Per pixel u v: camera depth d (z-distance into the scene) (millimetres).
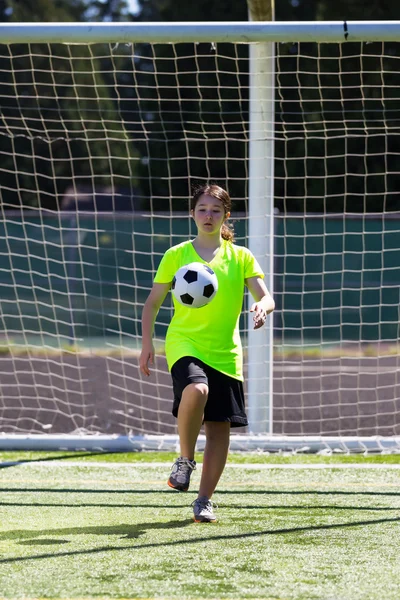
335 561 12273
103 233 52625
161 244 53125
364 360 42812
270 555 12586
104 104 81000
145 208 80812
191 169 71688
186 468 13992
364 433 25812
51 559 12367
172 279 14922
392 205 67062
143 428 26500
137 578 11469
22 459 20688
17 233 52062
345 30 19219
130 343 47375
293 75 65750
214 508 15812
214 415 14391
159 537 13633
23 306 51344
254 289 14922
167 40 19703
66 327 50688
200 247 14992
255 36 19422
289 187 66875
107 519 14930
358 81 65750
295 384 35344
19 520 14836
